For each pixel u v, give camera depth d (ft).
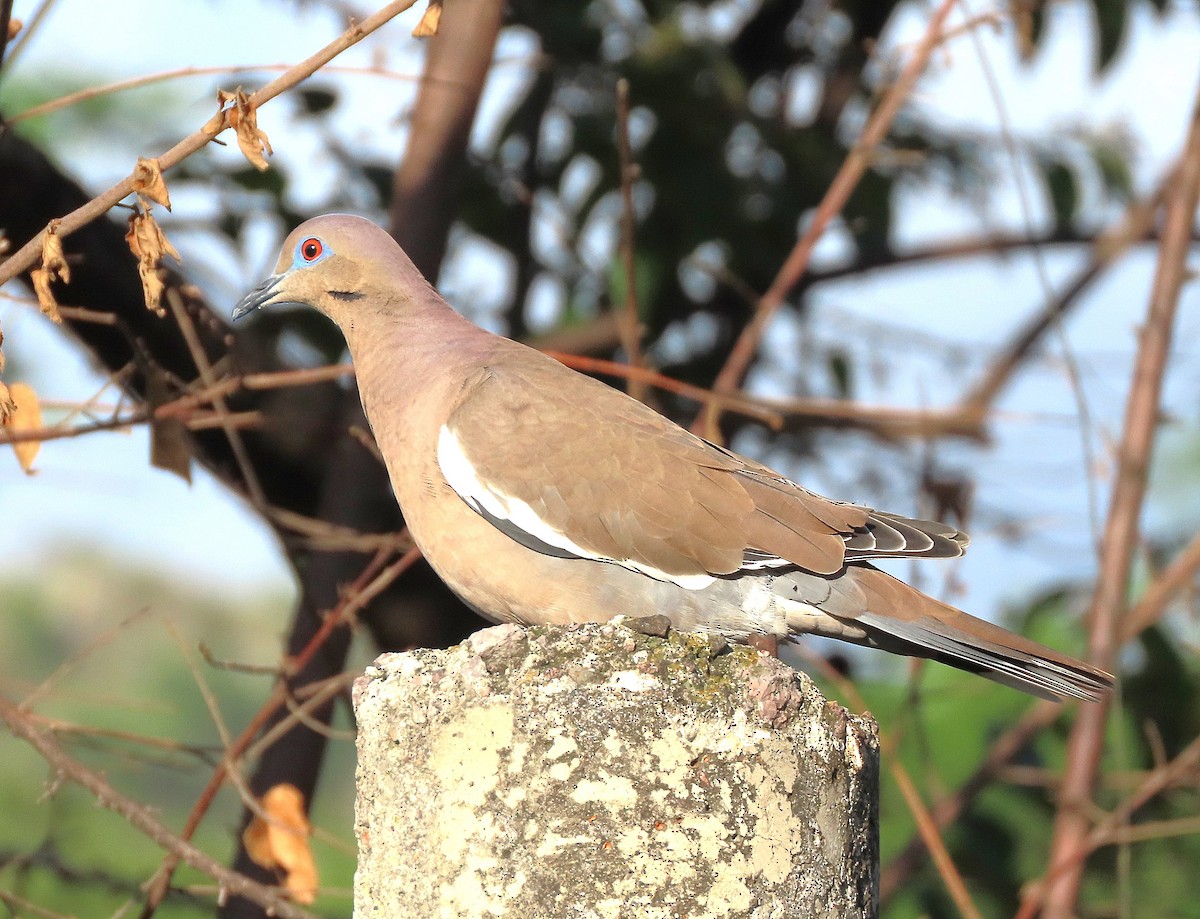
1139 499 36.58
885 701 43.16
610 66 38.70
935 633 24.34
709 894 16.78
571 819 16.85
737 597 24.70
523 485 25.03
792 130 40.57
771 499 25.03
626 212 32.91
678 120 38.63
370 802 18.08
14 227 31.22
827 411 37.24
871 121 40.19
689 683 17.31
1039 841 41.55
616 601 24.79
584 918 16.66
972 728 42.98
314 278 28.78
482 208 40.98
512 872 16.87
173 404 27.66
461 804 17.17
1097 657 35.91
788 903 17.13
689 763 16.99
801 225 42.22
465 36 34.01
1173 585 37.19
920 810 33.32
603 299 42.42
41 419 28.07
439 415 26.45
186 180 36.45
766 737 17.25
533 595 25.14
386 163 38.55
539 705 17.16
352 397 36.55
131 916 38.42
